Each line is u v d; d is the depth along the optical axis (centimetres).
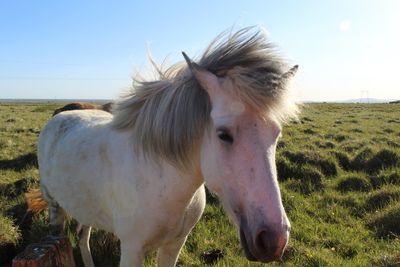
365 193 659
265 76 198
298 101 218
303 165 767
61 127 376
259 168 193
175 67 256
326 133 1234
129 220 266
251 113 198
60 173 334
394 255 412
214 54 219
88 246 396
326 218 557
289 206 588
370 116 2162
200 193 278
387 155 831
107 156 286
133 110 260
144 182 255
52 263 274
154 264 393
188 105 223
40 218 461
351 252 454
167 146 231
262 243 186
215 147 209
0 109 2800
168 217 258
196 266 406
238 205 198
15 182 640
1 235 423
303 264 413
